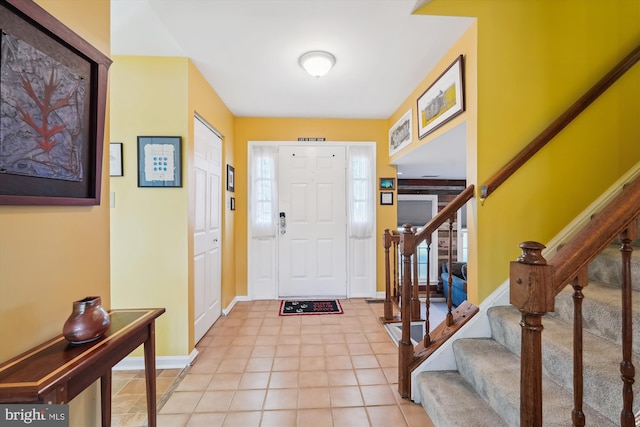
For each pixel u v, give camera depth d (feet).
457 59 6.31
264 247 12.30
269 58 7.38
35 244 3.15
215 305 9.71
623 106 5.85
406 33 6.29
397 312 10.46
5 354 2.84
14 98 2.78
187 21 5.94
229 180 11.08
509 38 5.75
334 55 7.20
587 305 4.43
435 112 7.52
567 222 5.80
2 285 2.82
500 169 5.73
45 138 3.12
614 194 5.81
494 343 5.41
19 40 2.81
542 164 5.76
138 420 5.16
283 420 5.15
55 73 3.23
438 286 17.61
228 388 6.10
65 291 3.54
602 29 5.90
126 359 6.97
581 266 2.57
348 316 10.27
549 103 5.81
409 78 8.47
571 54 5.85
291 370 6.78
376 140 12.44
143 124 7.14
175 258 7.18
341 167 12.45
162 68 7.20
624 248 2.65
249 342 8.24
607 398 3.34
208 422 5.11
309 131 12.26
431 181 19.89
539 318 2.62
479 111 5.72
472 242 5.86
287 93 9.57
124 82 7.12
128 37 6.46
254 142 12.09
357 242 12.53
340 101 10.32
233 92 9.48
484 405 4.53
